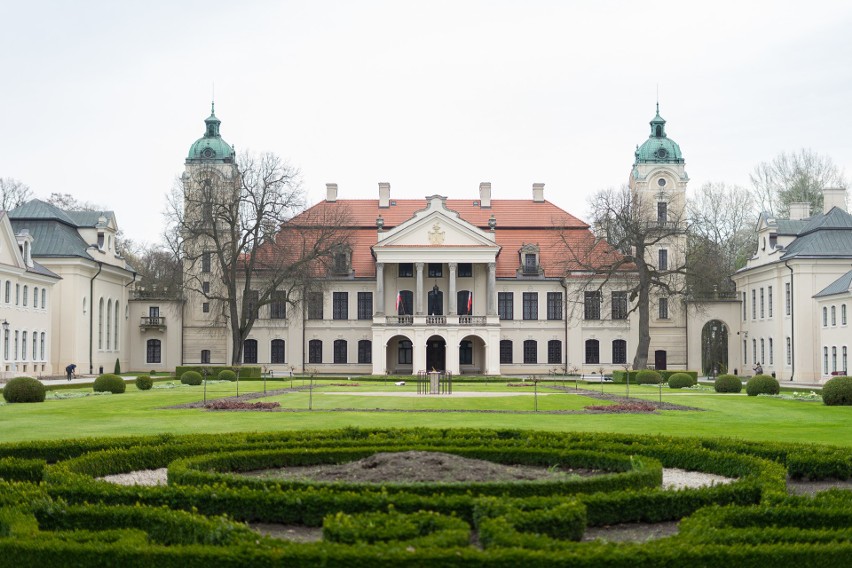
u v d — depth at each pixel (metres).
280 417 37.16
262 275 95.31
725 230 114.50
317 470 22.19
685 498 16.66
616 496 16.38
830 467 22.38
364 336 99.31
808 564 11.90
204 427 32.94
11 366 71.75
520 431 26.84
